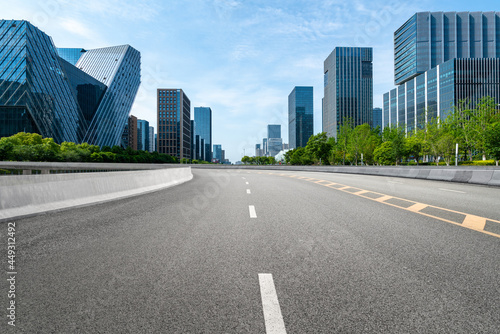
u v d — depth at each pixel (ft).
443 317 8.46
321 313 8.66
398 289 10.21
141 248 15.03
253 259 13.33
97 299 9.53
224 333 7.66
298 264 12.67
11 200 23.32
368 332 7.72
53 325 8.05
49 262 12.96
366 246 15.25
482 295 9.77
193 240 16.52
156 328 7.92
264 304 9.20
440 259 13.21
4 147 268.62
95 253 14.24
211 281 10.93
